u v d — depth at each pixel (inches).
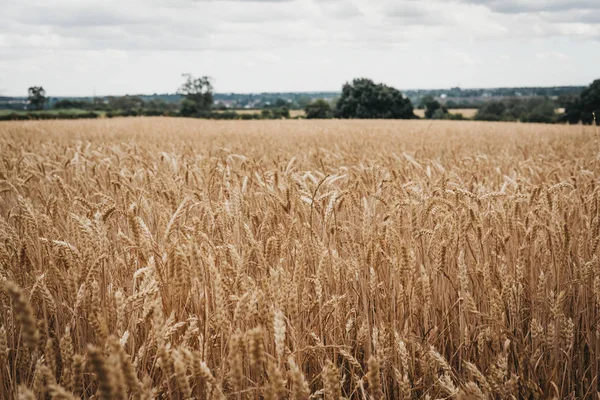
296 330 96.9
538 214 152.9
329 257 129.7
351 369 109.7
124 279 128.8
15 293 59.0
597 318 124.8
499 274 122.3
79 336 104.3
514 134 954.1
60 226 152.8
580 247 135.3
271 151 482.0
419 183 184.1
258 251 116.6
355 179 214.8
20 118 3085.6
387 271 136.2
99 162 302.2
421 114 4404.5
